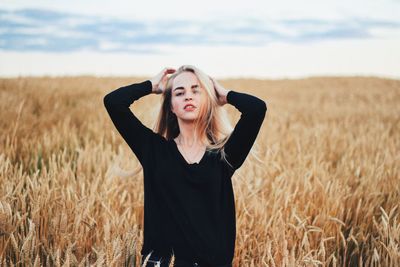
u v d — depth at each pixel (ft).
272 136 29.25
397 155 23.02
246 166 17.22
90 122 30.89
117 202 13.79
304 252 11.18
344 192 16.05
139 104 49.14
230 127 9.23
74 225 10.69
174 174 8.37
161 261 8.33
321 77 163.32
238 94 8.78
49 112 35.22
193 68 8.80
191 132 8.86
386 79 158.20
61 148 23.36
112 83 87.20
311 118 47.39
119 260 8.91
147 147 8.77
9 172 15.40
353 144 26.71
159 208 8.49
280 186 15.46
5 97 38.01
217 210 8.38
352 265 12.88
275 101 72.95
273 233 11.68
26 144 21.30
